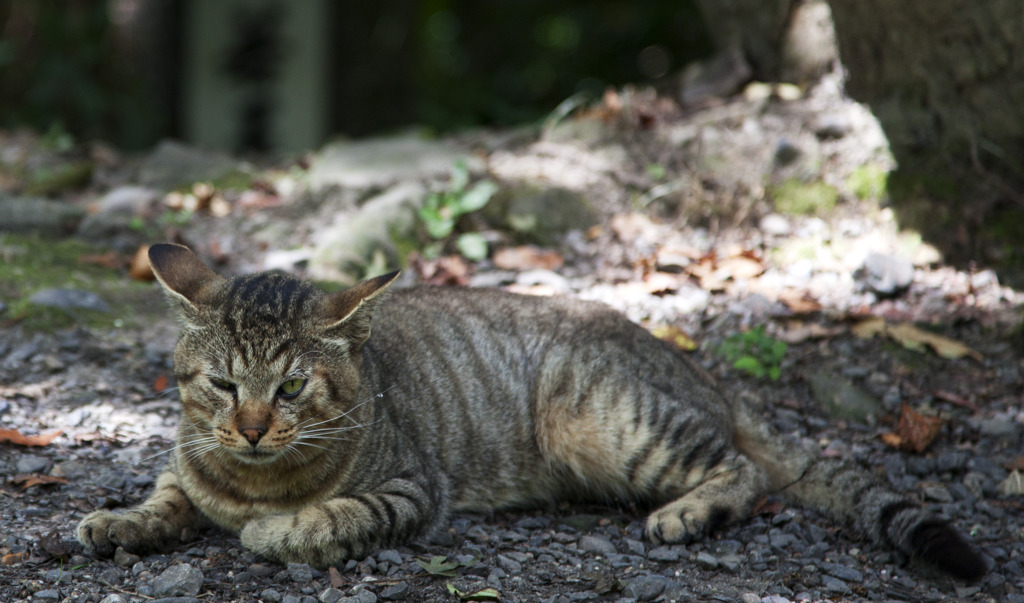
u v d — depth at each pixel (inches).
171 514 214.1
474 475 245.8
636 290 349.7
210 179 456.8
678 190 398.9
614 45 869.2
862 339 321.4
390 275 207.6
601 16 872.3
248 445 196.1
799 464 251.3
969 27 337.4
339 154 447.2
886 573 220.8
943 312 330.3
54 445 252.1
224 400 198.7
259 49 653.9
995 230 353.7
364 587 194.4
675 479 243.0
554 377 251.0
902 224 368.5
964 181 361.1
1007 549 230.8
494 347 254.4
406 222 385.1
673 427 240.8
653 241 381.4
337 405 205.6
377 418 221.0
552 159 425.1
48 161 494.6
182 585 190.7
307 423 201.9
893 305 337.7
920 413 288.2
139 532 205.9
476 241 378.6
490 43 892.6
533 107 858.8
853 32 369.7
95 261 368.8
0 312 319.0
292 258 371.6
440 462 239.0
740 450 259.8
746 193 394.0
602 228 390.0
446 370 245.8
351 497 211.9
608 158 422.9
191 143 661.3
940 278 347.9
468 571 206.4
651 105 454.9
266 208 423.8
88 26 706.8
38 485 230.5
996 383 304.5
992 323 324.5
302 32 656.4
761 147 406.6
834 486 245.0
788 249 369.7
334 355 204.1
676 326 331.3
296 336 199.0
